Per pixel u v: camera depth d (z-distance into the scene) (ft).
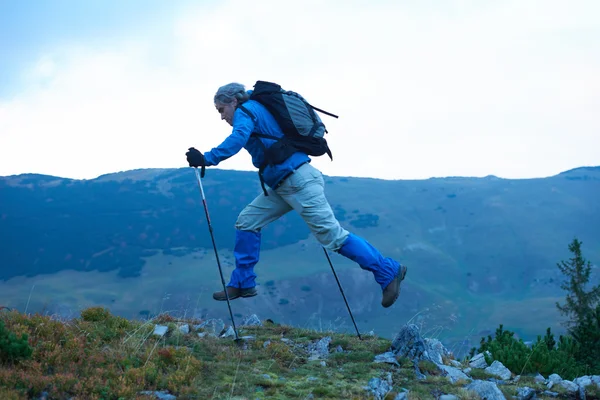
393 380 19.13
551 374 22.29
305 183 19.83
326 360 20.76
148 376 16.99
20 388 14.92
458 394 18.24
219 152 18.98
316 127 20.08
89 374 16.47
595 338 37.73
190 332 22.63
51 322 19.24
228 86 20.17
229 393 16.92
